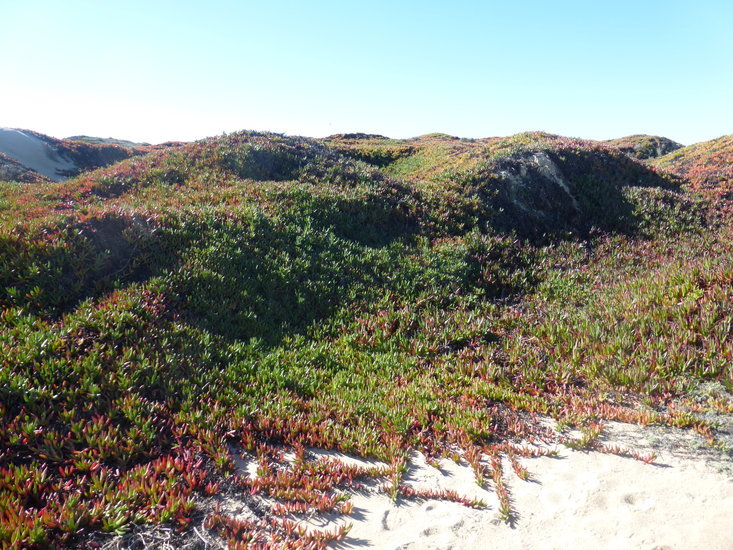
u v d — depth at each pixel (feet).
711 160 112.88
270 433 21.12
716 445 20.22
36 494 15.42
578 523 15.93
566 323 35.55
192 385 23.06
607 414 23.66
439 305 39.78
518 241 56.18
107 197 59.57
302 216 49.85
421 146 150.82
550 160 75.20
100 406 20.13
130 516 14.98
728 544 14.38
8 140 130.00
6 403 18.74
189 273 33.40
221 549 14.32
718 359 26.53
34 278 27.96
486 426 22.71
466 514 16.65
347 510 16.58
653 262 50.44
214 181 64.18
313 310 36.37
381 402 25.07
